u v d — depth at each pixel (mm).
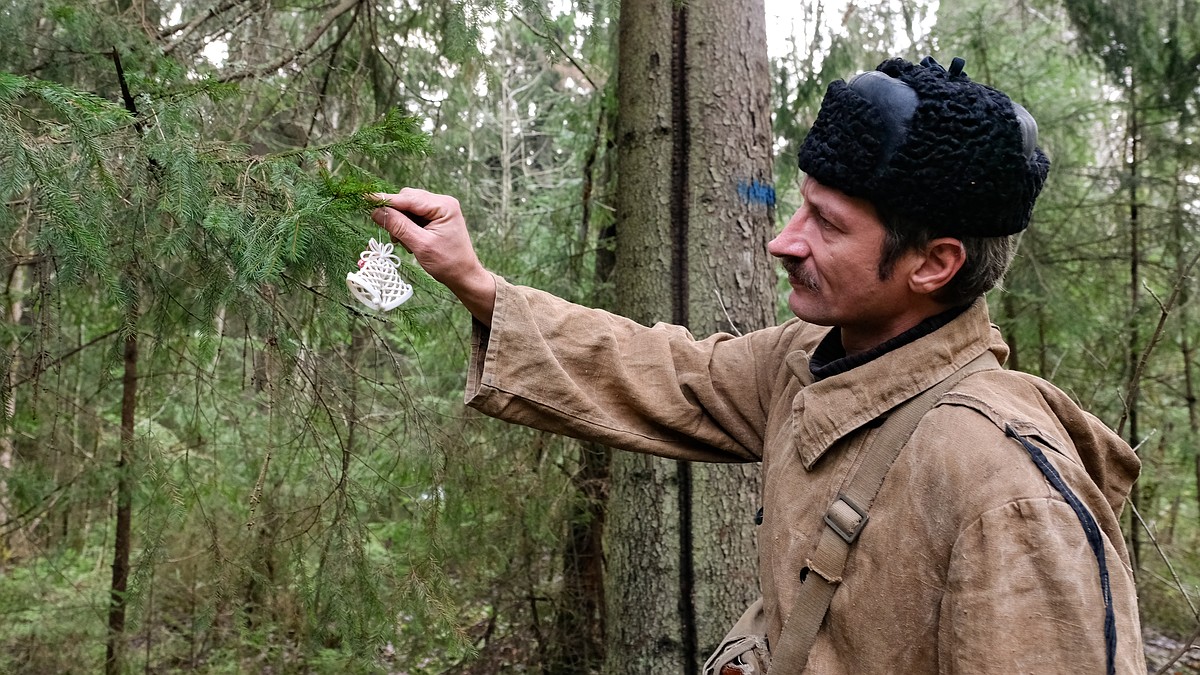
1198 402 4449
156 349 1706
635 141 2396
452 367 3418
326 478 2373
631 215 2406
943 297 868
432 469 2230
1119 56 4277
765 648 939
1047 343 4555
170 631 3396
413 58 3102
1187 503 4945
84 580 3619
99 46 2016
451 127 3256
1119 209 4621
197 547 2986
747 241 2359
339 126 2756
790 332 1186
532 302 1170
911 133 791
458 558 3244
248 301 1596
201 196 1261
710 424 1202
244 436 2959
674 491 2398
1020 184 797
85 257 1182
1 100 1170
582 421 1146
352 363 2357
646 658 2402
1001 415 758
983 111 785
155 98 1388
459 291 1139
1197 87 4176
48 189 1161
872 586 784
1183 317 4168
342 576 2061
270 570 2533
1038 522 680
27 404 2369
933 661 753
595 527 3973
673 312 2348
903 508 779
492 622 3898
